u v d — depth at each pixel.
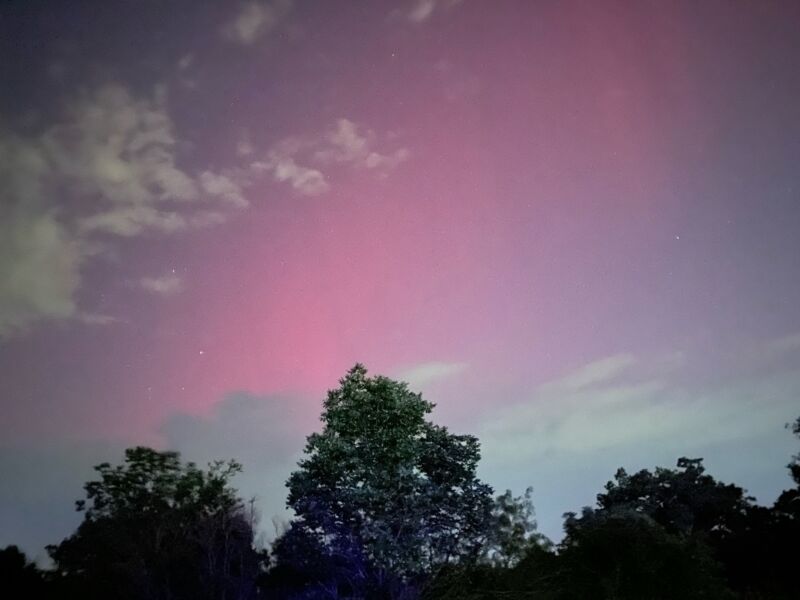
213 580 35.50
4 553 34.00
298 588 35.06
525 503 31.16
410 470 30.92
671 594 23.70
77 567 37.75
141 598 35.88
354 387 32.31
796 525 38.34
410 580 29.33
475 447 33.38
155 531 38.34
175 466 40.03
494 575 25.48
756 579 35.19
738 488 43.94
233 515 39.09
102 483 39.28
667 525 41.88
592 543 24.91
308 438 32.56
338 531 31.53
